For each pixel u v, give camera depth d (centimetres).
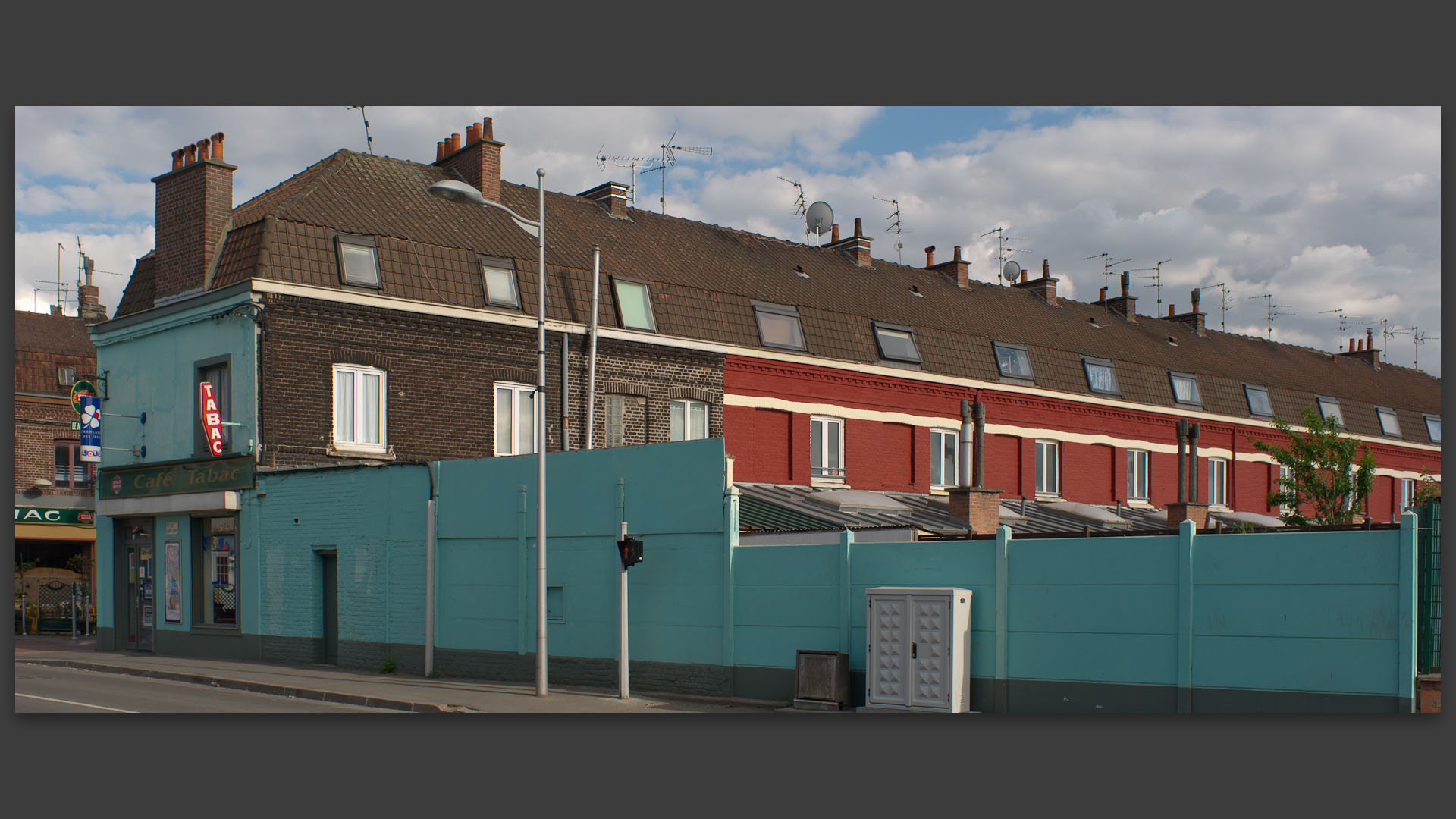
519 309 2717
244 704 1783
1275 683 1392
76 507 3850
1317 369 4938
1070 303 4459
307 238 2484
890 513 2459
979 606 1636
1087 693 1532
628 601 1988
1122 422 3878
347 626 2384
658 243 3297
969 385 3488
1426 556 1328
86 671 2394
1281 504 2727
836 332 3275
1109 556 1534
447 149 3131
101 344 2841
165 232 2717
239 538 2558
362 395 2508
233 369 2459
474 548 2216
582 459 2100
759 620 1845
